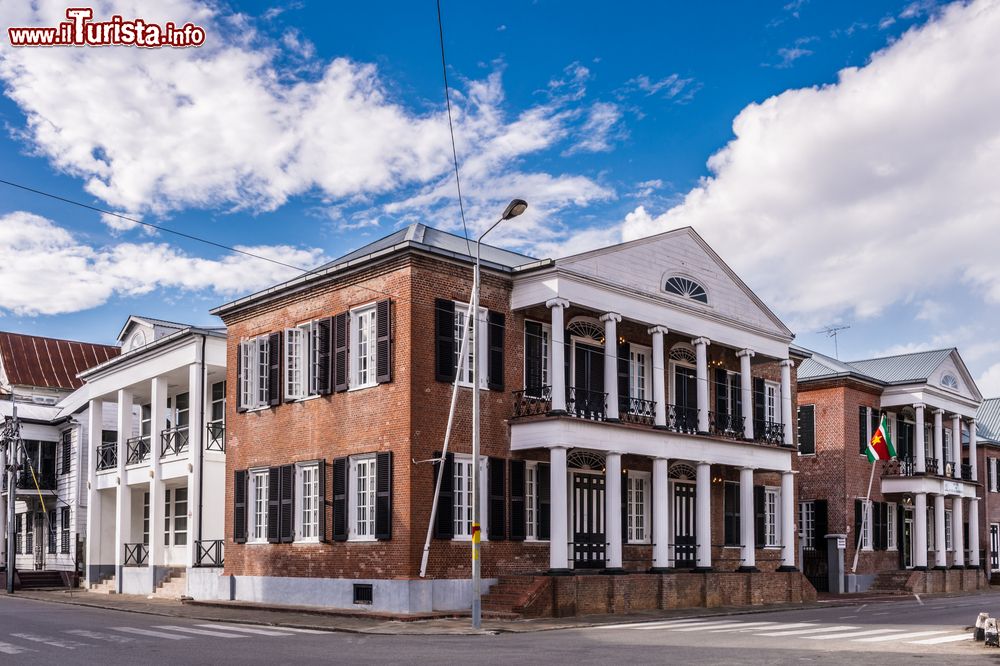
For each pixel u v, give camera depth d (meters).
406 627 22.41
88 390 41.69
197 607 29.09
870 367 47.97
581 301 27.56
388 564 25.41
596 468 30.42
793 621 24.98
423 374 25.88
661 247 30.52
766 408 36.75
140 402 42.81
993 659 15.68
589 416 27.98
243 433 31.12
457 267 27.05
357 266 27.30
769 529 36.84
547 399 28.28
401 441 25.50
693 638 19.70
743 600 31.16
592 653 16.67
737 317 33.09
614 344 28.38
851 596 38.84
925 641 19.06
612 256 28.78
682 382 33.50
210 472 33.41
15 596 36.38
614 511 27.52
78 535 43.47
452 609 25.44
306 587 27.88
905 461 45.31
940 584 43.62
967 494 47.84
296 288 29.50
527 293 27.81
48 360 57.91
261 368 30.67
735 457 32.03
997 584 52.31
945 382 46.84
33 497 47.19
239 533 30.52
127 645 18.16
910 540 46.84
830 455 42.72
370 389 26.70
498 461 26.98
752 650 17.19
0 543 47.59
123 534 37.28
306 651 17.12
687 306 30.78
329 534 27.36
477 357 22.80
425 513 25.34
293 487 28.75
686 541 32.97
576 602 25.62
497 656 16.20
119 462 37.75
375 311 26.98
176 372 35.38
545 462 28.41
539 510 28.09
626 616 25.72
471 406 26.89
